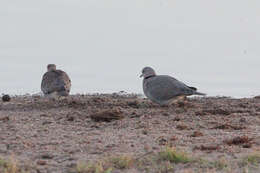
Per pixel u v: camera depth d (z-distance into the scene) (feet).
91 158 41.88
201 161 40.63
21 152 43.88
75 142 46.91
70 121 57.21
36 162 41.09
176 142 46.39
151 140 47.34
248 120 56.75
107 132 51.21
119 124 54.95
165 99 66.08
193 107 65.92
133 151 43.70
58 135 49.88
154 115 59.98
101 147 45.03
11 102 72.54
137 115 59.98
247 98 76.13
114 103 69.21
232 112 62.18
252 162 40.34
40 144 46.37
